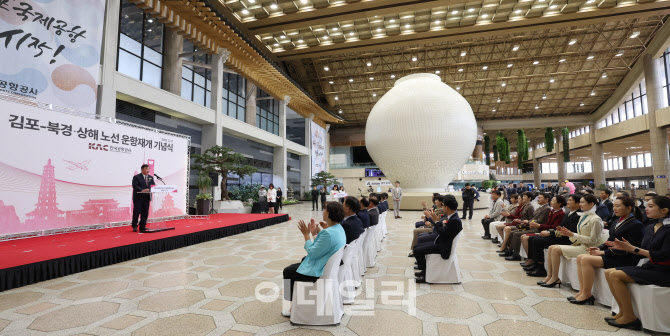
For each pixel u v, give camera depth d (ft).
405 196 45.78
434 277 10.44
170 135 24.75
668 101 65.36
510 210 19.03
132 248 13.64
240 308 8.06
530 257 12.20
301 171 77.20
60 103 20.68
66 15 21.13
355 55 69.46
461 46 65.16
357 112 101.09
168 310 7.86
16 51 18.63
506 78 69.77
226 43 35.55
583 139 101.50
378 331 6.81
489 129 106.42
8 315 7.45
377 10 43.37
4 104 14.73
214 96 39.88
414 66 73.67
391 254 15.33
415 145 45.32
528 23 47.83
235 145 51.83
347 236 8.50
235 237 20.18
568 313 7.88
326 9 43.32
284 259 13.76
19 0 18.81
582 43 63.05
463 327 7.03
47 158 16.34
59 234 16.56
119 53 31.04
